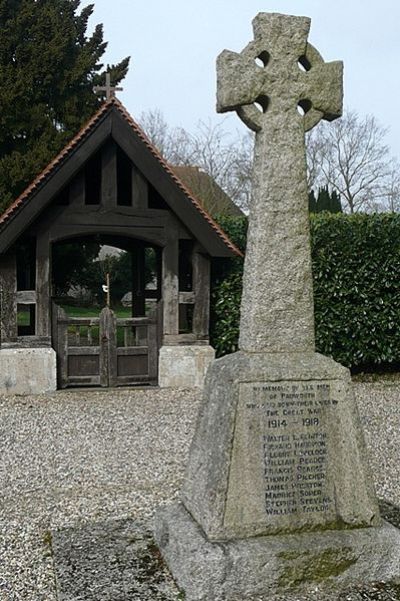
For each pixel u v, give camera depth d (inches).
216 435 151.1
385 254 482.9
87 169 450.3
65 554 161.0
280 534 147.3
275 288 156.3
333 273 478.9
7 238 401.7
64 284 893.2
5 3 816.9
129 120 416.2
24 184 757.9
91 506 213.3
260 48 157.3
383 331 487.2
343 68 164.4
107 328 442.3
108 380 442.9
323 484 151.3
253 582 139.3
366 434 321.1
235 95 155.3
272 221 156.7
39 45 810.8
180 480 241.8
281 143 157.8
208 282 454.9
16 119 787.4
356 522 151.6
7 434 319.9
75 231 426.9
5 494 228.5
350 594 140.4
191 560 139.3
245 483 146.8
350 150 1333.7
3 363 419.2
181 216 431.2
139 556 159.2
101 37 903.7
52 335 433.7
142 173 423.8
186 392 430.9
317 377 153.6
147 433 319.0
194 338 453.7
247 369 150.7
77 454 281.4
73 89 850.8
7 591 151.4
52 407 383.9
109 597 138.1
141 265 528.4
